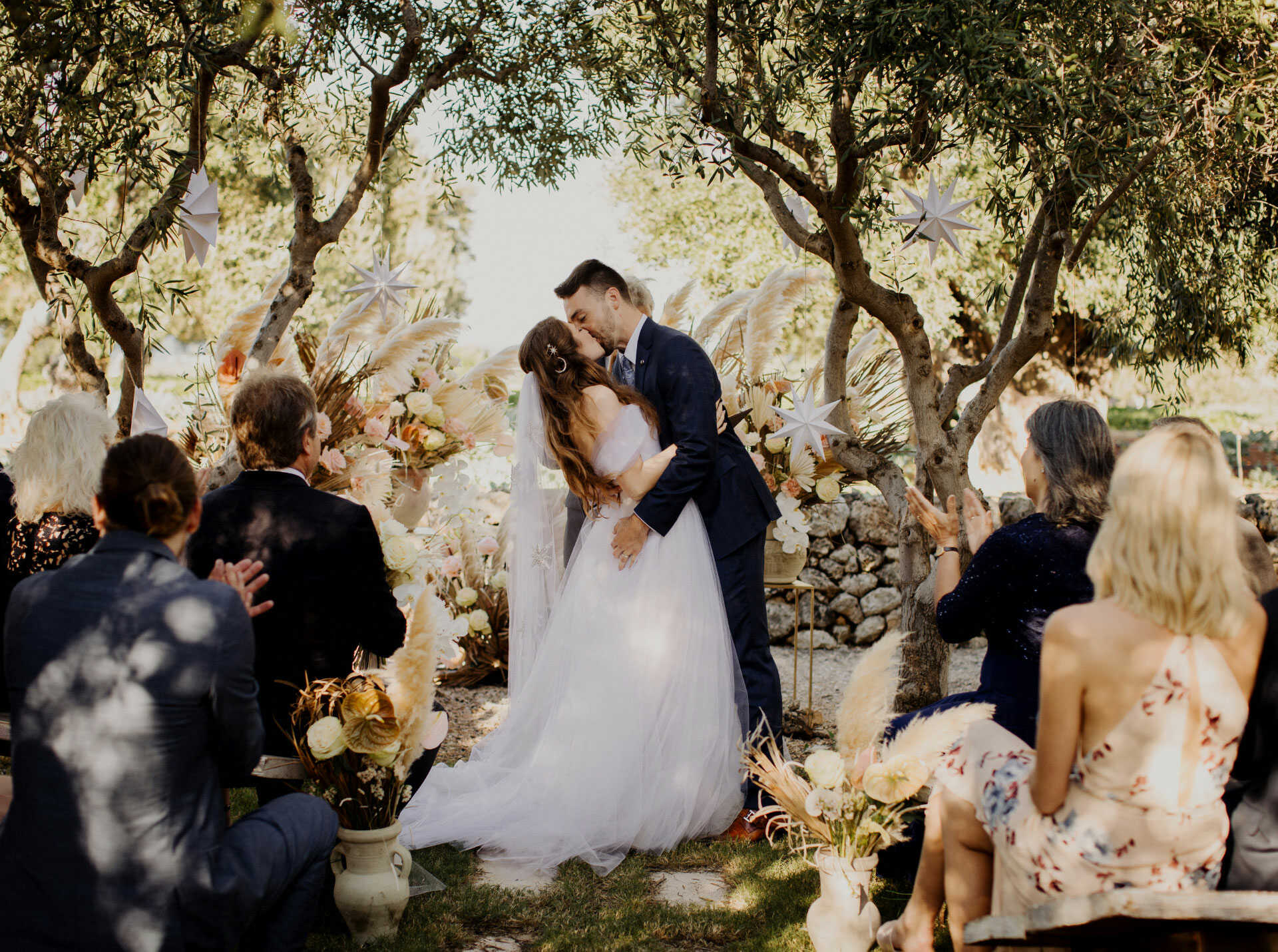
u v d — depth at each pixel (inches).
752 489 153.5
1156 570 76.3
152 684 78.9
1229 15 152.9
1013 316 180.1
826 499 187.6
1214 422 786.8
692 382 145.9
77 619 80.0
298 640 108.3
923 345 166.6
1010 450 497.4
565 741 139.1
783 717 190.4
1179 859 78.9
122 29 136.1
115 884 78.1
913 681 171.9
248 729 85.0
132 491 83.2
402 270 164.1
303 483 111.9
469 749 176.9
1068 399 110.0
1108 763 78.5
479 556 223.6
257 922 92.8
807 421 168.7
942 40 126.2
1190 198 161.9
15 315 591.2
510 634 155.2
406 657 105.0
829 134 150.9
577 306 151.9
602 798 134.1
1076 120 136.0
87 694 78.6
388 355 159.3
